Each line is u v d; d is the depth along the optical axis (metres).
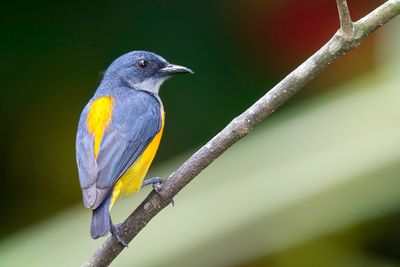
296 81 8.11
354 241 12.09
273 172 10.16
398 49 11.56
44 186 14.55
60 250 10.42
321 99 11.12
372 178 9.95
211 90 14.12
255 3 13.84
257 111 8.26
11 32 14.21
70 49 14.38
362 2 13.41
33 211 14.41
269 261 12.02
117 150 10.12
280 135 10.72
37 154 14.56
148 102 10.97
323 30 13.39
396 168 9.92
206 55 14.24
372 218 10.05
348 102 10.81
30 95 14.43
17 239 10.76
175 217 10.20
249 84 14.02
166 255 9.80
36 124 14.51
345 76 13.44
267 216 9.79
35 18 14.28
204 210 9.99
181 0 14.44
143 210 8.64
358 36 7.86
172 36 14.38
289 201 9.87
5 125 14.43
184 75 14.16
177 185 8.56
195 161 8.54
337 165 10.03
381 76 11.02
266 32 13.74
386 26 12.03
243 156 10.61
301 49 13.52
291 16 13.52
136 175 10.33
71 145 14.61
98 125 10.41
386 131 10.20
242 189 10.08
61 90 14.47
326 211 9.95
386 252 12.14
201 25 14.34
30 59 14.32
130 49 14.41
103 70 14.41
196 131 14.04
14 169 14.48
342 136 10.32
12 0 14.16
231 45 14.16
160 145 13.98
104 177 9.64
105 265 8.69
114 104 10.80
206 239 9.79
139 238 10.05
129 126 10.48
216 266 9.95
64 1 14.34
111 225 8.77
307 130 10.59
